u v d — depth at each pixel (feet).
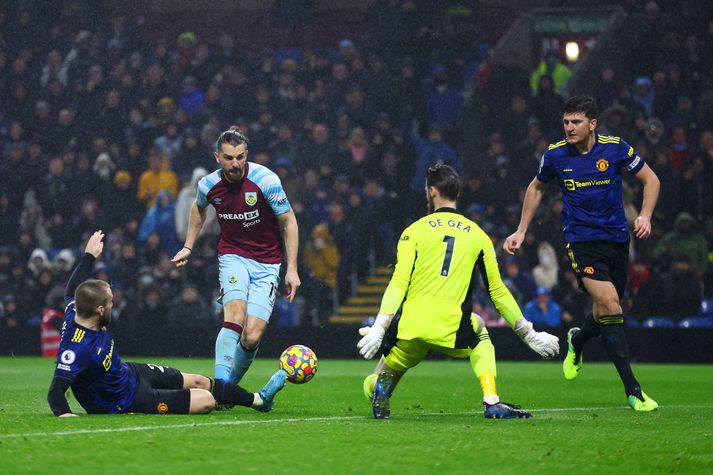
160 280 131.34
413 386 76.59
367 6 164.76
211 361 117.80
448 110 148.77
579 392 70.69
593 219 55.67
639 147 138.82
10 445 34.68
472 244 44.98
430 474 30.35
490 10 164.96
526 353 123.85
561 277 126.21
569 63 165.68
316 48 166.40
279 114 149.59
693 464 32.91
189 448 34.42
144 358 124.88
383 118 144.66
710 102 146.82
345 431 40.14
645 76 153.99
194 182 135.85
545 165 56.49
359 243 133.49
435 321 44.39
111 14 165.99
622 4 164.76
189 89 155.43
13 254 138.21
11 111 158.92
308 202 136.67
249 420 44.98
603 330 55.83
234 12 167.73
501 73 150.00
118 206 142.61
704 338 120.37
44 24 163.32
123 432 38.52
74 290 47.83
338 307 133.28
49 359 120.98
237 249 54.44
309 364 51.78
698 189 133.80
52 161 148.25
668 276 124.06
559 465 32.30
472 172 146.30
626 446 36.65
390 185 140.15
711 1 156.66
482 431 40.70
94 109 155.53
